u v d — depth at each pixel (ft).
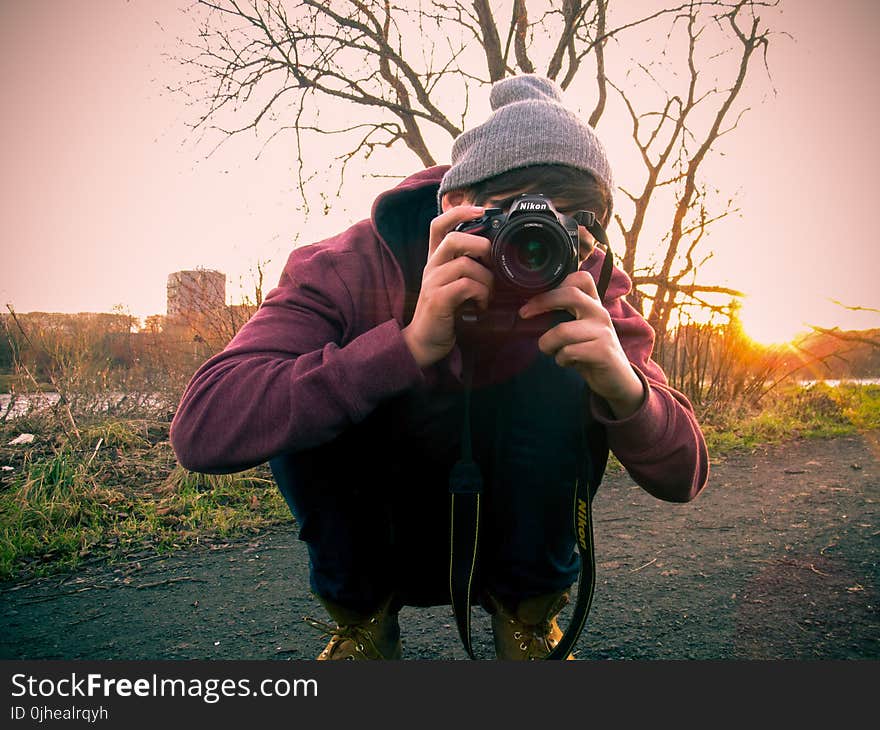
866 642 5.95
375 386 3.49
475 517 3.95
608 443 4.15
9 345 19.56
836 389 23.13
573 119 4.18
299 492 4.28
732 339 20.62
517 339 3.90
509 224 3.50
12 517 9.53
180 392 19.24
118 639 6.31
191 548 9.33
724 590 7.33
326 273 4.18
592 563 4.03
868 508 10.78
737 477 13.66
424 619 6.88
